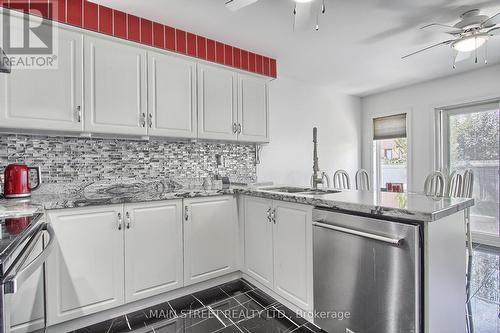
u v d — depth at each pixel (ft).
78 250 5.63
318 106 13.98
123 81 7.11
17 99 5.76
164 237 6.75
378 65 11.19
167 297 6.98
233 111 9.27
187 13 7.25
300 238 5.82
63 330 5.59
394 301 4.09
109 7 6.89
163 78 7.78
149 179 8.48
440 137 13.16
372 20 7.70
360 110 16.24
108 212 6.00
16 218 3.97
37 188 6.35
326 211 5.17
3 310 2.37
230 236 7.91
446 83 12.69
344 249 4.84
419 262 3.88
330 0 6.73
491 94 11.25
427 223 3.85
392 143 15.14
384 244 4.22
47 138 6.91
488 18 6.91
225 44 9.05
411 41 9.04
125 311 6.36
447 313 4.29
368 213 4.52
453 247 4.49
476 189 12.07
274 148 12.12
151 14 7.27
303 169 13.19
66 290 5.48
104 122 6.81
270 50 9.64
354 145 15.74
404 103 14.29
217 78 8.91
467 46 8.00
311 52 9.86
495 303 6.65
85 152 7.41
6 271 2.40
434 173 8.66
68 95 6.34
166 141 8.87
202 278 7.36
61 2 6.25
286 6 6.97
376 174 15.85
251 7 7.01
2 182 6.08
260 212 7.11
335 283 5.01
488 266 9.01
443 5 7.03
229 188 8.33
